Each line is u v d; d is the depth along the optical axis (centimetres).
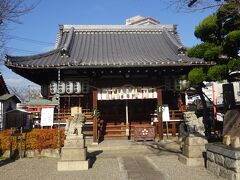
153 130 1844
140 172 1029
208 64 1611
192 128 1321
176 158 1300
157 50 2269
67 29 2644
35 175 1028
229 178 841
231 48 1195
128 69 1883
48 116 1850
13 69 1825
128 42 2462
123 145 1694
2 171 1113
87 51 2231
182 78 1905
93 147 1664
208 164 1020
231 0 899
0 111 2131
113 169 1098
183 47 2069
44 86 2050
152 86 1923
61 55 2047
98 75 1947
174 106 2119
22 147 1470
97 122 1848
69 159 1119
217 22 1218
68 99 2081
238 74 1273
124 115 2136
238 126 962
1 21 1080
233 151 817
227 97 1521
